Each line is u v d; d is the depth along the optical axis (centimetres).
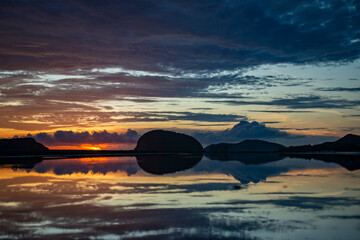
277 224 1409
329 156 10006
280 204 1838
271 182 2838
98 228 1342
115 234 1261
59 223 1416
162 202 1900
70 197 2070
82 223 1419
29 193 2225
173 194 2188
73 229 1326
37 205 1806
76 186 2594
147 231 1302
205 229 1332
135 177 3312
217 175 3516
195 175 3519
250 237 1230
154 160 7438
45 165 5262
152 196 2109
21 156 9825
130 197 2070
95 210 1678
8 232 1284
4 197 2067
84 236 1235
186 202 1898
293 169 4384
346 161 6669
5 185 2647
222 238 1217
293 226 1378
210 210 1681
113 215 1566
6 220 1467
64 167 4797
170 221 1458
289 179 3086
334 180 2992
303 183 2764
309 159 7788
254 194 2183
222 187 2527
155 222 1439
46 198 2030
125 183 2791
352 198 2030
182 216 1551
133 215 1566
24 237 1222
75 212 1630
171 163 6053
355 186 2567
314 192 2264
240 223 1425
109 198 2033
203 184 2712
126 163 6000
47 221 1450
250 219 1495
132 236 1236
